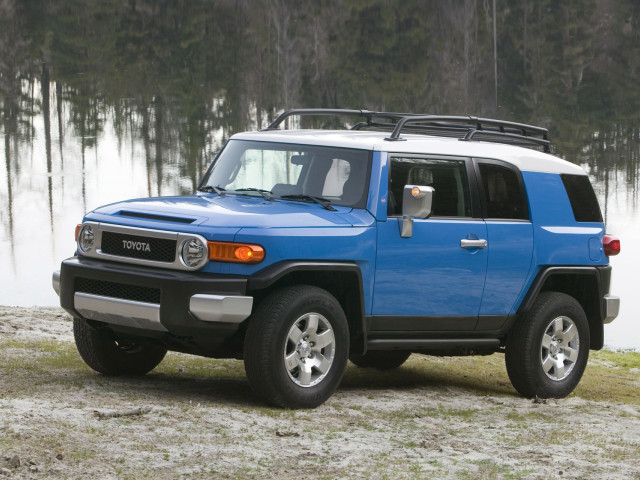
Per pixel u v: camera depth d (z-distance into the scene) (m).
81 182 43.03
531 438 7.86
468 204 9.23
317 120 69.31
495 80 91.12
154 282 7.74
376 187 8.57
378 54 91.50
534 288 9.66
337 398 8.84
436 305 8.99
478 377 11.26
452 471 6.64
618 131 76.38
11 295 19.42
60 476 5.83
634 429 8.53
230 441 6.89
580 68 93.19
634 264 26.56
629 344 16.72
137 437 6.75
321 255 8.09
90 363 9.01
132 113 73.50
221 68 88.50
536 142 10.38
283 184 8.90
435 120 9.26
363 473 6.42
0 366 9.23
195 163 52.19
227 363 10.58
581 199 10.22
